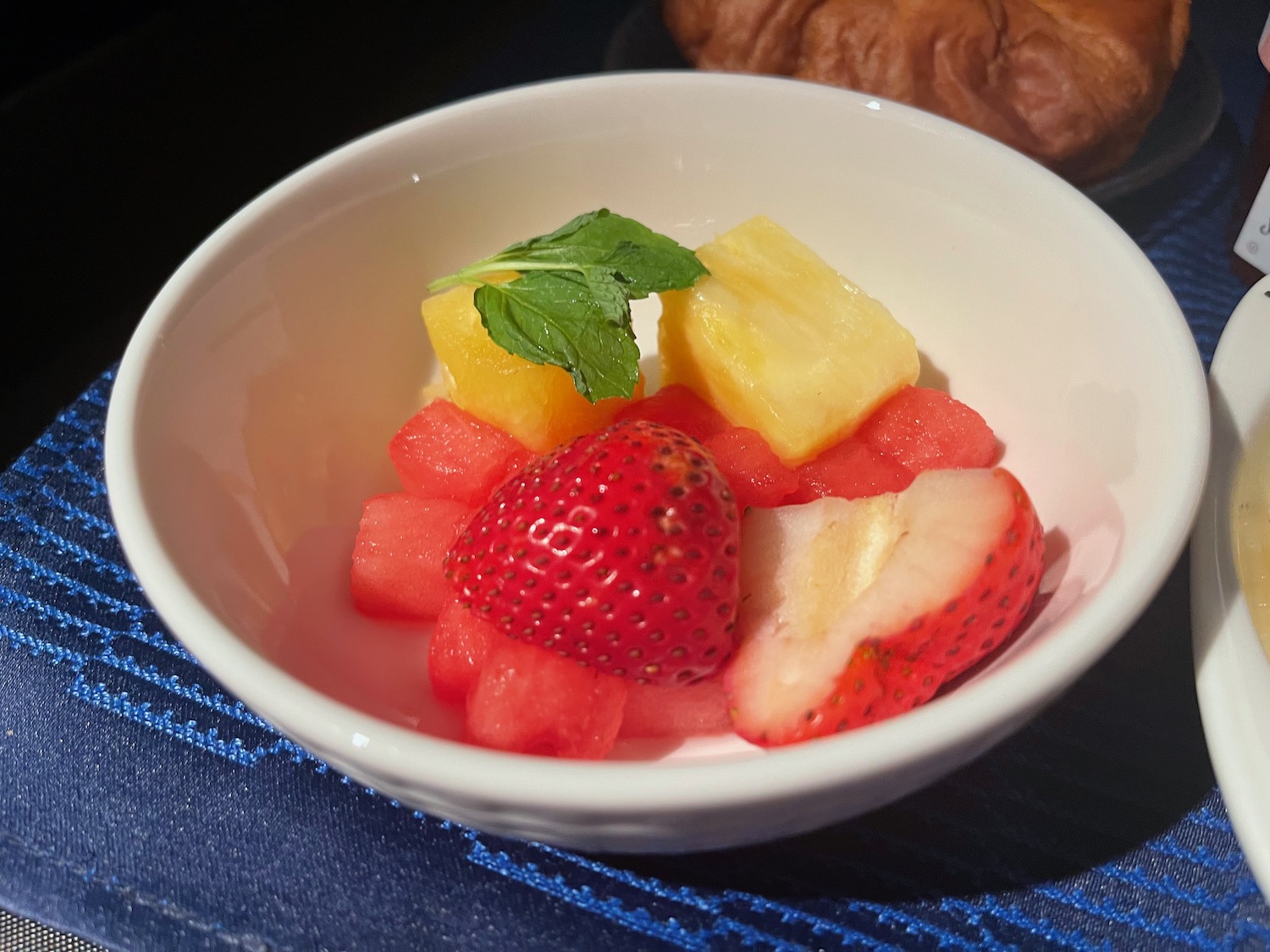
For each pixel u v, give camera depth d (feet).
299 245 0.56
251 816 0.50
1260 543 0.51
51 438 0.63
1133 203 0.71
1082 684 0.52
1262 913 0.47
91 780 0.51
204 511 0.49
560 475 0.48
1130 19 0.71
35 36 1.03
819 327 0.56
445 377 0.58
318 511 0.56
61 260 0.91
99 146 0.99
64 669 0.54
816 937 0.47
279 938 0.47
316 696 0.42
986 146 0.55
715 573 0.47
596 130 0.60
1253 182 0.71
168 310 0.51
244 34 1.05
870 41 0.71
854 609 0.46
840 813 0.43
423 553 0.53
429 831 0.49
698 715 0.49
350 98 0.95
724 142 0.60
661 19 0.79
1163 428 0.47
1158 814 0.49
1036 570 0.47
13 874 0.49
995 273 0.57
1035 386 0.55
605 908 0.48
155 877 0.48
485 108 0.59
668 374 0.59
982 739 0.41
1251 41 0.78
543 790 0.39
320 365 0.57
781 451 0.55
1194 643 0.49
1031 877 0.48
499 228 0.61
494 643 0.49
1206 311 0.65
